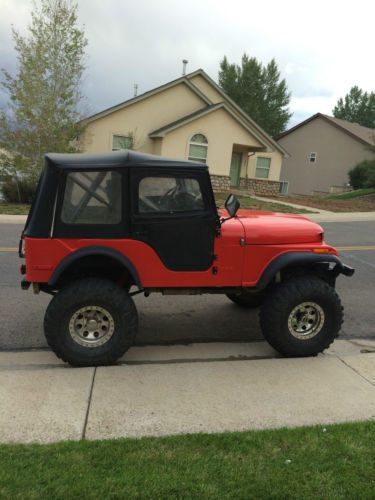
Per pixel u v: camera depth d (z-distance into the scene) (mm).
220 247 4316
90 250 4047
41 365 4375
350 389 3840
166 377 3979
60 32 17109
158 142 21203
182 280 4320
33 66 17109
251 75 48000
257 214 5121
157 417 3338
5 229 12211
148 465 2727
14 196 17641
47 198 3957
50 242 4000
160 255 4215
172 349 4867
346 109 65062
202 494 2492
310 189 36469
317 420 3352
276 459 2824
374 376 4102
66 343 4125
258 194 25062
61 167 3947
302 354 4531
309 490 2553
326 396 3711
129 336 4219
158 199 4141
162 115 21641
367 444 3004
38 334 5176
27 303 6211
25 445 2928
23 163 17312
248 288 4516
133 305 4211
